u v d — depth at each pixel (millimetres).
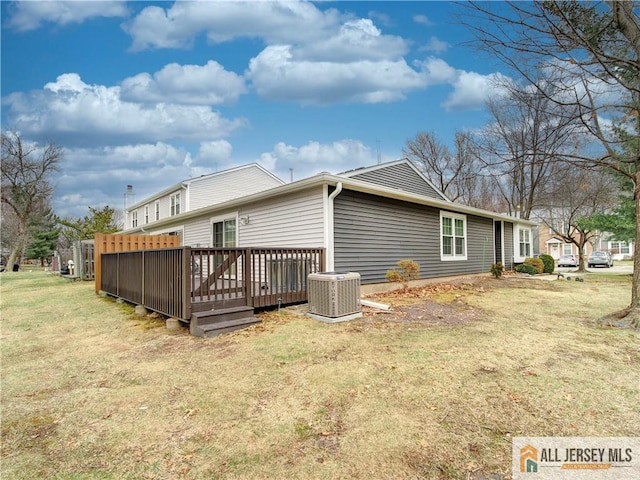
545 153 5711
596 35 4883
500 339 4621
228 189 19062
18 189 26922
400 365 3723
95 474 2162
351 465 2180
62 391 3385
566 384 3201
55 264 20344
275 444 2422
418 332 5004
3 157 26203
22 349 4797
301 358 4027
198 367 3873
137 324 6062
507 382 3266
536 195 21844
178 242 11461
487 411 2762
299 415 2793
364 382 3332
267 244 9094
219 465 2219
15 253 27156
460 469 2117
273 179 21500
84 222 28266
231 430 2615
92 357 4402
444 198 13508
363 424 2625
